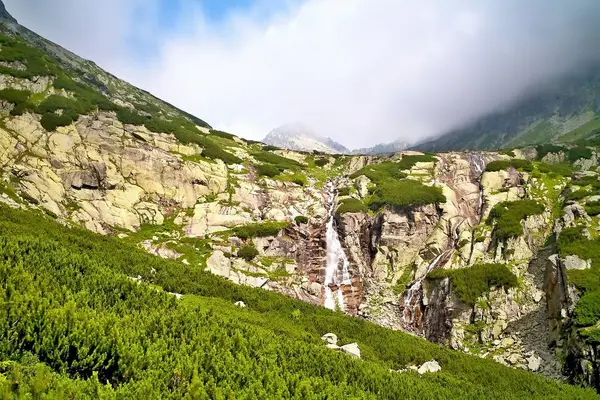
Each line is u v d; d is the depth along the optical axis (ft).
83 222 159.33
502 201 191.83
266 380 44.19
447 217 191.62
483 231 173.06
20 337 38.78
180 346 46.52
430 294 154.51
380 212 200.54
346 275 185.68
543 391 82.43
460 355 98.48
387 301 169.07
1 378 29.94
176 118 344.08
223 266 161.48
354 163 293.43
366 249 196.54
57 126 185.37
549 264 134.10
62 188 166.30
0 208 111.75
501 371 91.04
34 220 112.88
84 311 45.52
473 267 150.30
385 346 94.12
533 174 201.57
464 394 66.64
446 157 255.50
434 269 165.27
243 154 269.44
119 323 47.21
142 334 46.68
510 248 158.30
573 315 108.88
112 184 181.37
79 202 167.94
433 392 60.70
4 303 40.29
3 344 36.27
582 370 96.07
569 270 122.83
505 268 145.18
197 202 199.72
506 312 134.21
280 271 174.50
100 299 55.77
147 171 196.34
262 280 163.43
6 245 66.90
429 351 96.58
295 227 193.57
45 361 37.91
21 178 155.84
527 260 152.97
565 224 153.58
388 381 58.95
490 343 128.77
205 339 50.80
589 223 146.51
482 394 69.26
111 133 202.49
